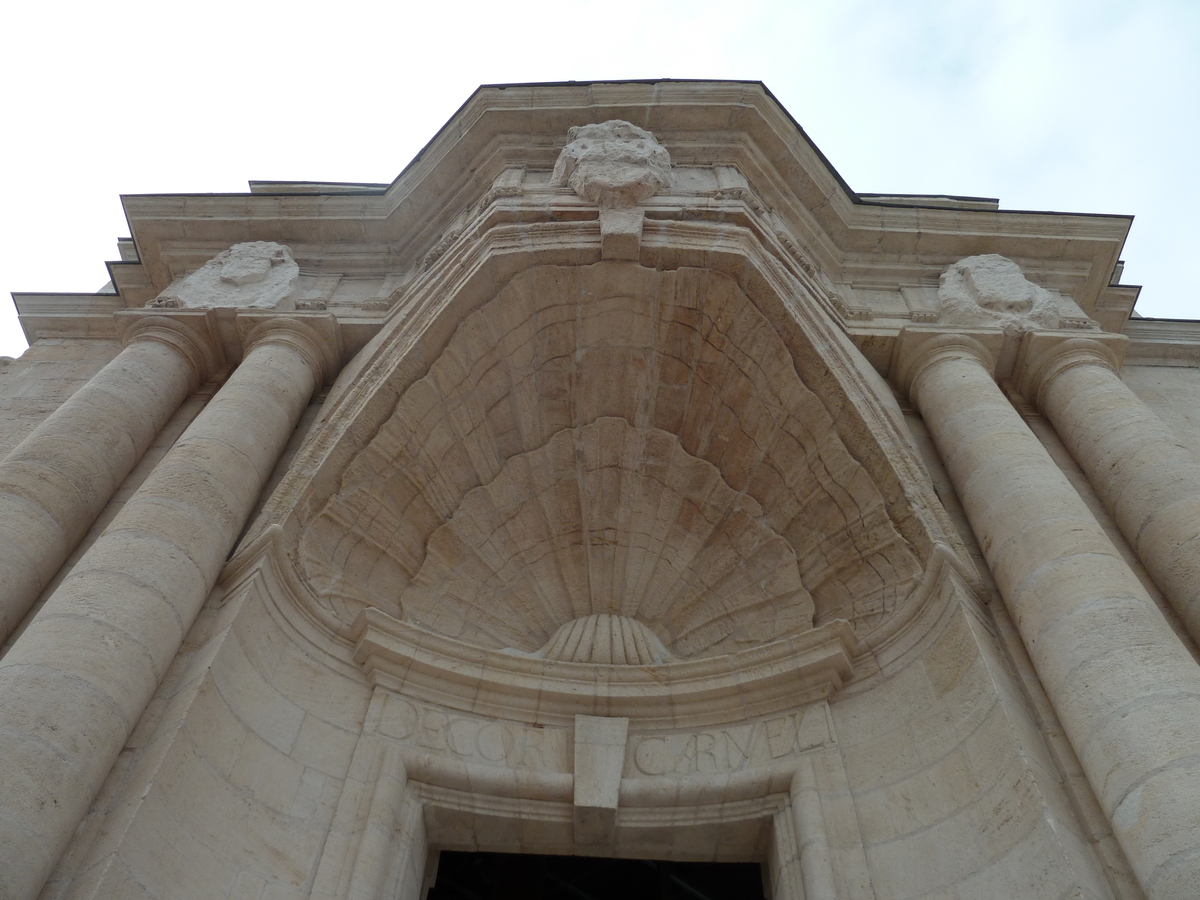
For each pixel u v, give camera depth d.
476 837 8.27
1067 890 6.10
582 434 11.19
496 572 10.53
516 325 10.85
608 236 10.54
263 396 10.01
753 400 10.73
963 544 9.02
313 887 6.95
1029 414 11.38
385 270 13.21
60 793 5.87
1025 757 6.87
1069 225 13.16
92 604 6.93
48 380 12.16
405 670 8.66
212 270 12.45
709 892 8.68
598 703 8.91
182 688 7.22
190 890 6.36
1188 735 6.14
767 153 13.05
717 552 10.70
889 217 13.30
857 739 8.25
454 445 10.60
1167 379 13.43
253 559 8.32
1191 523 8.62
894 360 11.63
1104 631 7.04
